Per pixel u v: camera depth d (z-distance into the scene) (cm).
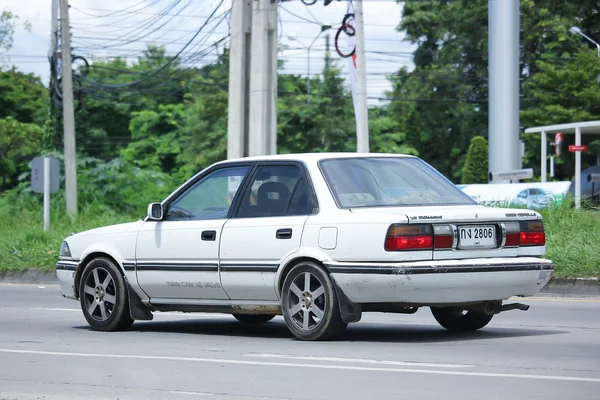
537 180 11369
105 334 2011
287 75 12300
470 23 12631
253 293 1845
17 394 1275
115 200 8244
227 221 1891
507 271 1731
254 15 4128
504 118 5641
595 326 2055
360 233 1691
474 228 1727
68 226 4853
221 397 1232
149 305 2027
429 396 1220
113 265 2058
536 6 11950
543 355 1588
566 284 2939
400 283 1647
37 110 13862
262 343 1795
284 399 1215
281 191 1844
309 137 11631
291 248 1778
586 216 3547
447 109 12756
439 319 1981
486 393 1235
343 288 1709
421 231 1670
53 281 3853
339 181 1794
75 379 1397
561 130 5909
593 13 11856
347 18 5944
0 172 12019
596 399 1189
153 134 13338
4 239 4450
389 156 1894
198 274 1914
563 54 11562
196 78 12025
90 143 13700
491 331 1961
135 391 1287
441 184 1861
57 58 6506
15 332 2056
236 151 4091
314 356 1591
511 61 5638
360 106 5966
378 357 1572
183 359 1579
